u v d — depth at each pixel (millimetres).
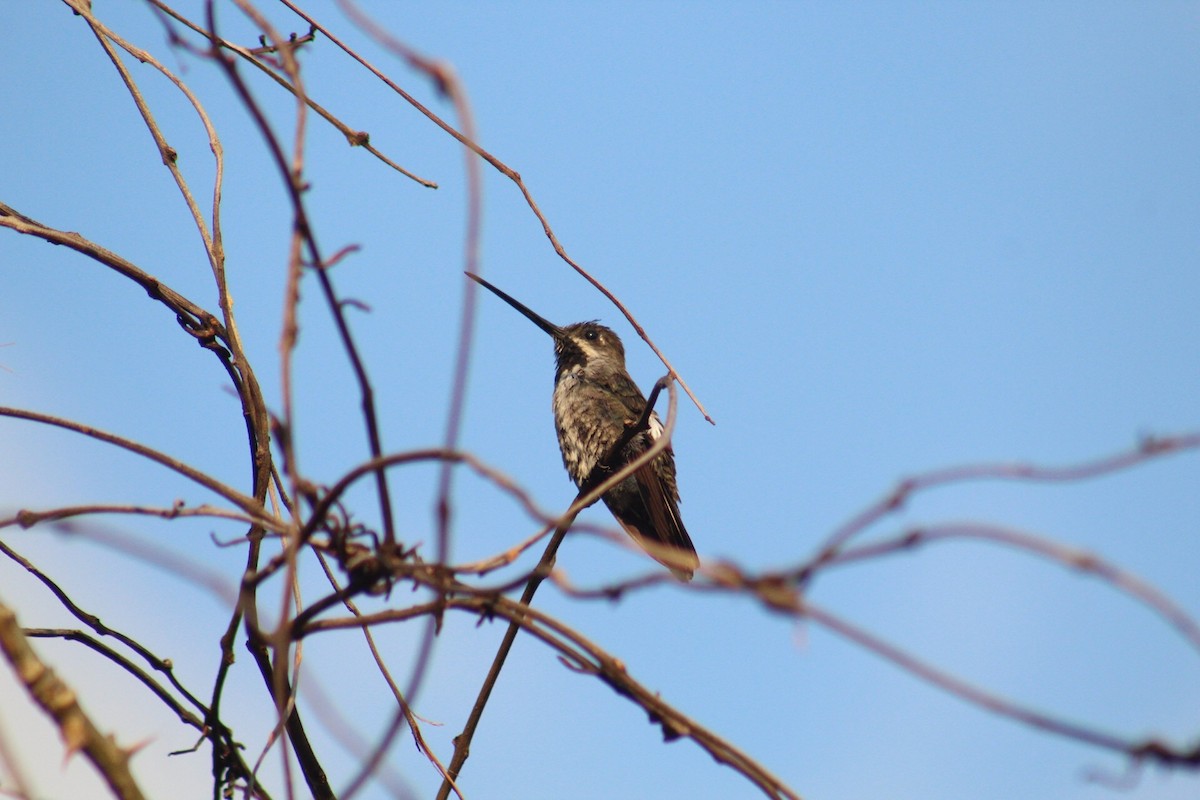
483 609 4988
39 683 4414
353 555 5043
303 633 5172
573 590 4324
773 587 3906
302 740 6566
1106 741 3619
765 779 4984
